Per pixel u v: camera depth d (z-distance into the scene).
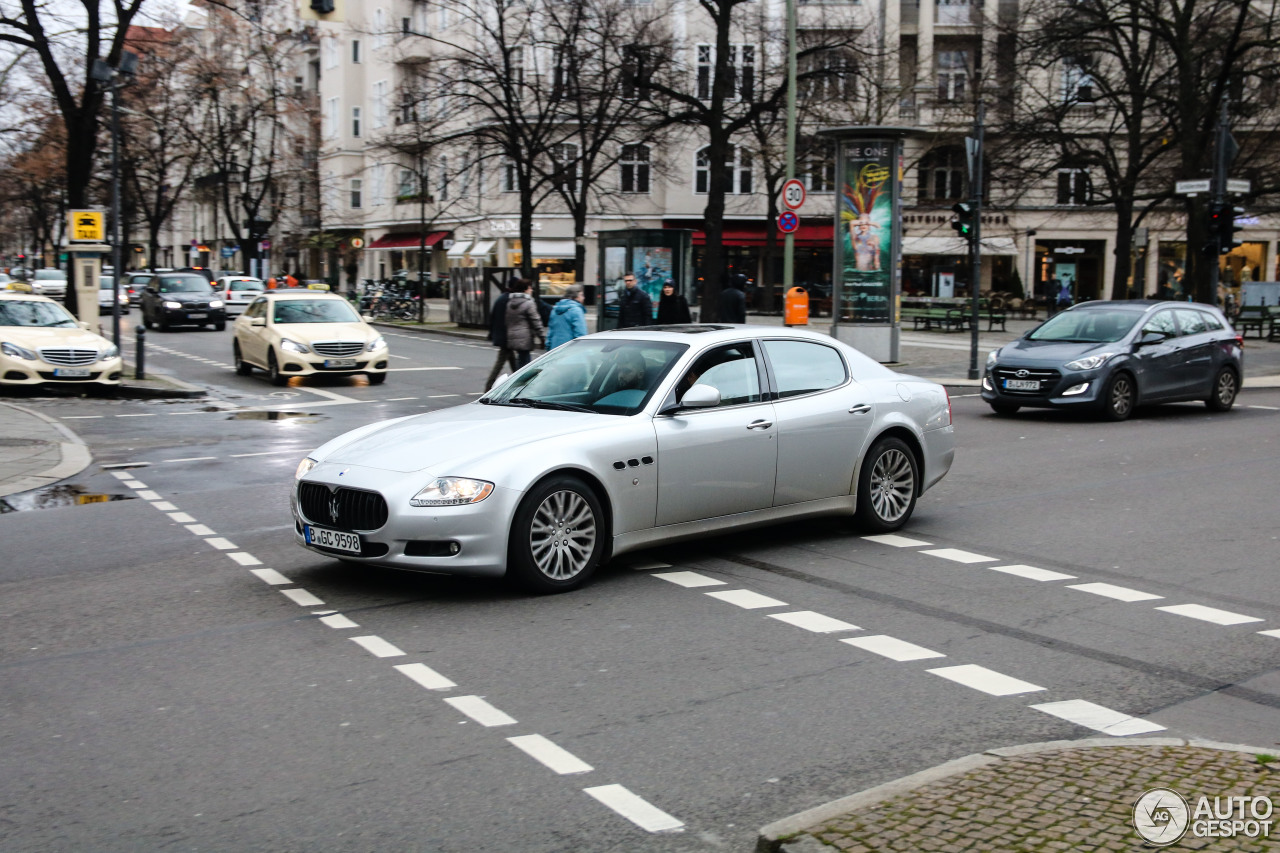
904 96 46.16
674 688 5.47
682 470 7.70
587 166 32.50
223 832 3.97
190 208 93.38
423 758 4.62
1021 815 3.76
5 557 8.35
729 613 6.80
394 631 6.42
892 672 5.73
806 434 8.41
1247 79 33.91
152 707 5.23
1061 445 14.27
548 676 5.64
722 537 8.96
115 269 21.78
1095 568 8.00
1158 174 36.16
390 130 62.78
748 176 55.97
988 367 17.30
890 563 8.12
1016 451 13.76
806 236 55.41
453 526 6.80
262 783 4.38
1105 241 55.03
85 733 4.91
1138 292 44.62
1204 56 31.36
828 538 8.93
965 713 5.14
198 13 55.31
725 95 32.31
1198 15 32.16
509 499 6.93
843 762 4.58
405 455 7.19
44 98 38.31
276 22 54.41
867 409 8.86
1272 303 43.84
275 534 9.15
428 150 35.03
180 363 26.64
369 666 5.80
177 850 3.85
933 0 52.72
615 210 55.59
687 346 8.11
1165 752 4.36
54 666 5.83
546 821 4.05
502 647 6.12
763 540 8.87
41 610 6.91
